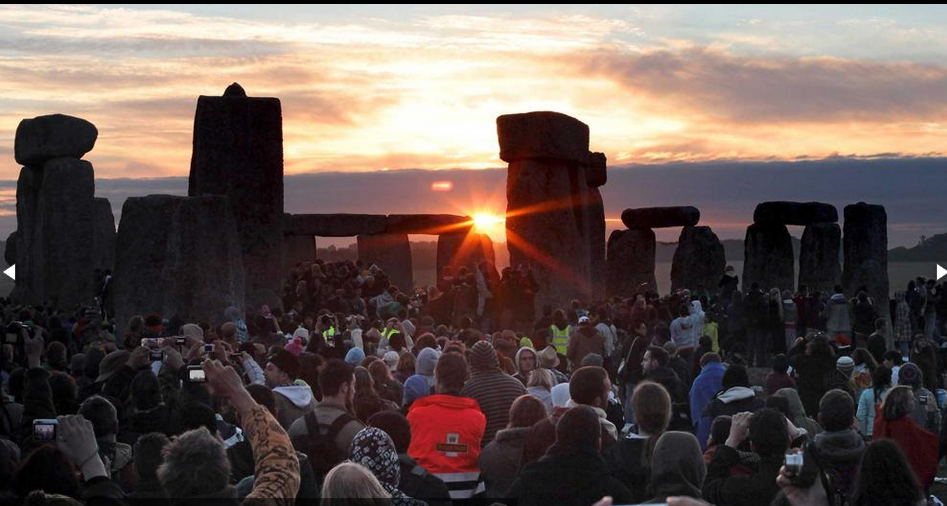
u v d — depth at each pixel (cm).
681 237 4556
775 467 767
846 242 4172
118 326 2378
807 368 1534
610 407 1218
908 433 1049
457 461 862
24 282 3681
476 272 2872
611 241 4694
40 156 3578
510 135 3228
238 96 2845
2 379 1253
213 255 2362
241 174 2817
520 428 869
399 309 2555
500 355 1332
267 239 2819
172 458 556
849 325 2902
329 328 1744
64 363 1291
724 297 3192
